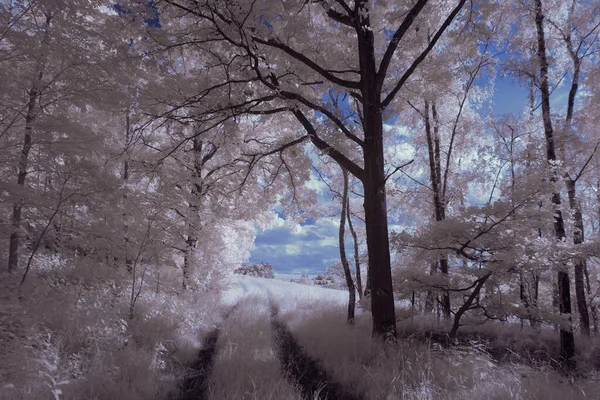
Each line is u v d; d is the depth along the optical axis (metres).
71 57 8.48
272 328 10.70
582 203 13.63
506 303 8.60
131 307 7.99
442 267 11.33
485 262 8.61
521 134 12.98
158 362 6.07
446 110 14.36
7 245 9.69
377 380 5.25
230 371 5.87
